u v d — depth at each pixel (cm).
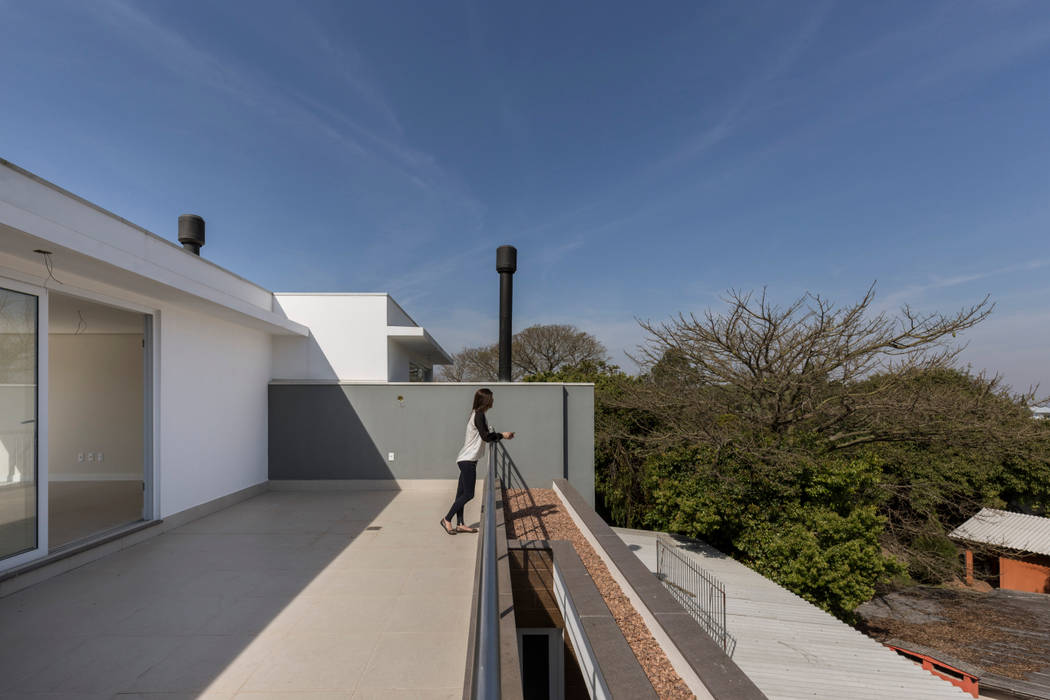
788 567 951
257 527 526
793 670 598
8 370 352
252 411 705
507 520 588
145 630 285
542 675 457
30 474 366
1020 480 1720
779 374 1204
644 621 351
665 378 1489
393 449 751
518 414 763
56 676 235
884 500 1227
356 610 314
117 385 853
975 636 1200
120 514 533
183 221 774
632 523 1589
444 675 238
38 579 360
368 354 813
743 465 1073
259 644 268
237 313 579
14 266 354
